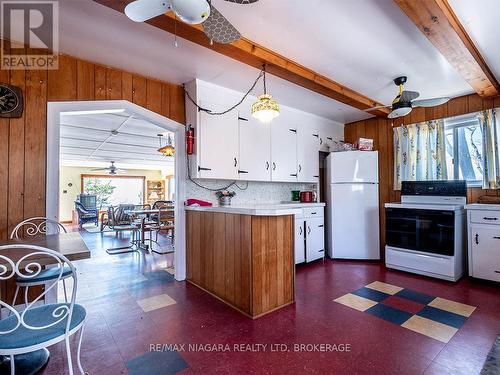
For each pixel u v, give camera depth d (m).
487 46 2.30
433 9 1.71
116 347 1.83
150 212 5.33
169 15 1.81
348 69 2.79
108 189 11.65
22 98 2.33
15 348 1.16
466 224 3.35
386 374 1.54
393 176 4.25
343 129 4.99
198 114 3.05
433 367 1.60
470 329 2.02
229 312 2.35
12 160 2.29
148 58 2.57
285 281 2.49
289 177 4.01
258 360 1.68
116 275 3.40
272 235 2.41
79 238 1.99
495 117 3.25
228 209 2.50
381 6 1.84
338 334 1.97
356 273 3.46
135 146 6.45
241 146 3.43
